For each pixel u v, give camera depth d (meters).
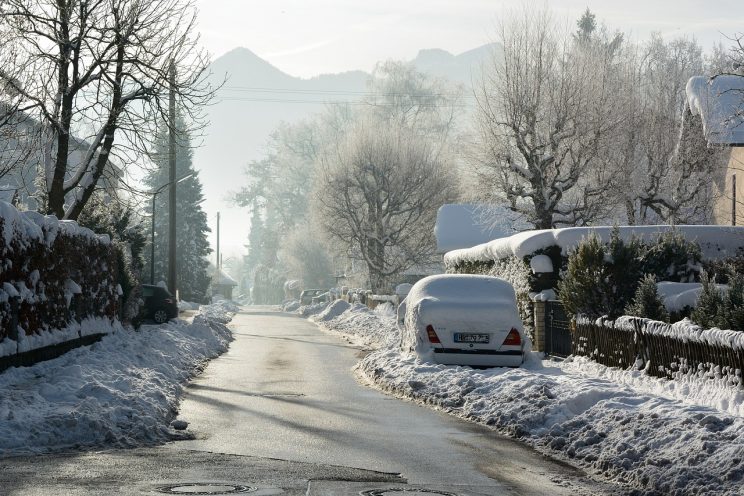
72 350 20.31
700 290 19.61
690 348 14.48
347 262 81.00
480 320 19.38
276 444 11.75
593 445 11.34
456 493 8.90
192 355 25.20
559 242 24.47
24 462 10.00
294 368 23.39
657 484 9.36
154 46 26.42
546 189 40.56
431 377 17.97
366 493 8.70
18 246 17.08
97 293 24.42
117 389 14.90
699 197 41.53
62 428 11.59
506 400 14.63
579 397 13.68
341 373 22.09
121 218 39.41
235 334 40.91
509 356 19.30
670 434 10.58
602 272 20.09
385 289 66.25
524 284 25.05
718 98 39.47
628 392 13.80
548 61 41.00
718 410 11.95
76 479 9.04
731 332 13.05
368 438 12.42
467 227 58.69
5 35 24.67
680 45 72.56
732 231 24.25
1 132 24.72
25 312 17.45
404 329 22.42
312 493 8.60
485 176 41.88
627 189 40.59
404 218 68.62
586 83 40.72
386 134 69.19
